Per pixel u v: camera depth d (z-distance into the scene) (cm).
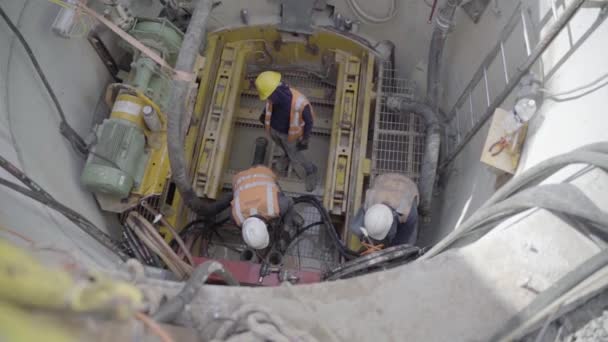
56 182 418
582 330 275
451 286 309
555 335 278
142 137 496
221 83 656
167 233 541
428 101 571
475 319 299
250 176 507
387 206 473
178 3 600
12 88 391
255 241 474
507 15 474
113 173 464
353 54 671
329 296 305
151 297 250
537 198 309
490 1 508
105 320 148
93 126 506
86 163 468
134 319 180
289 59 701
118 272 272
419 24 618
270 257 551
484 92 500
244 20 662
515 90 430
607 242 304
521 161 392
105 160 465
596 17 353
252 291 299
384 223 455
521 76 418
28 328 125
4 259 130
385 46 660
